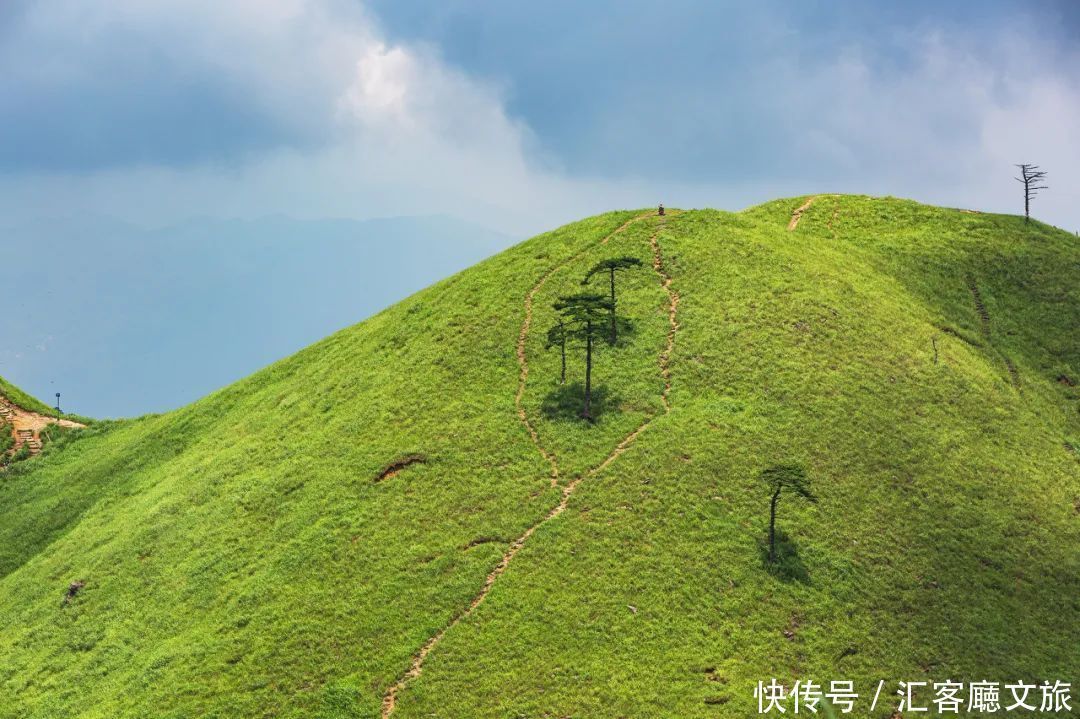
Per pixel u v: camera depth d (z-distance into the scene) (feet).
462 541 203.31
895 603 187.01
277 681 175.01
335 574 199.93
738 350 256.11
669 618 179.32
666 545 196.34
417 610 186.60
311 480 236.22
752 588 186.29
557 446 228.84
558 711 161.27
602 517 204.64
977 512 214.07
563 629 178.09
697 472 214.90
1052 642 184.24
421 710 164.35
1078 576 201.67
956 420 244.01
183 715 170.91
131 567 234.38
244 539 222.89
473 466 225.97
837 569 192.44
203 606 204.54
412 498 218.79
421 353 279.28
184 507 250.57
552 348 266.16
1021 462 235.40
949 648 179.01
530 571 192.65
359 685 171.01
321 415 272.31
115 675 193.67
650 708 160.35
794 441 224.94
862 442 227.40
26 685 203.62
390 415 253.03
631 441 228.02
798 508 206.80
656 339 263.70
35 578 256.32
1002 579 197.16
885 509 209.77
